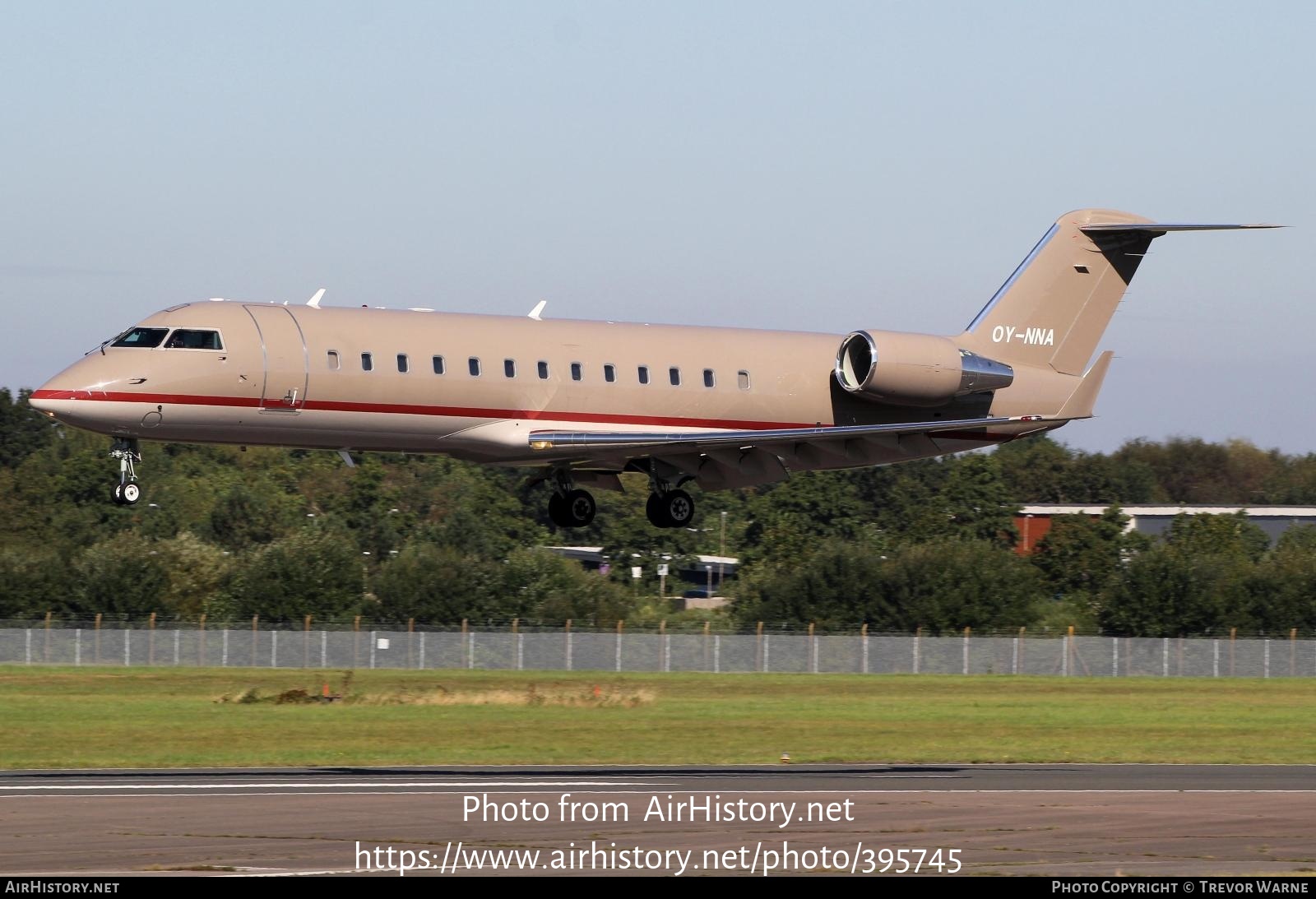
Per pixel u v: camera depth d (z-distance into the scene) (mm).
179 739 89938
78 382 97188
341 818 58438
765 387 116875
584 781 71625
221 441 101812
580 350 110375
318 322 102562
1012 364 126188
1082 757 87500
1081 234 127938
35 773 73750
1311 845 56344
